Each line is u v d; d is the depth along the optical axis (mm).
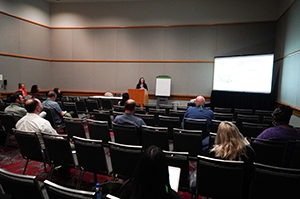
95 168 2281
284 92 6199
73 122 3277
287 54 6094
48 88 9664
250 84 7137
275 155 2334
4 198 1264
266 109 6746
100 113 4160
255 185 1641
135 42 9219
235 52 8359
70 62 9711
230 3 8250
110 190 1596
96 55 9523
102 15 9312
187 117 3844
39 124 2746
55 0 9148
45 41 9352
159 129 2887
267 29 7953
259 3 7965
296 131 2328
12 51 7613
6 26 7332
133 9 9086
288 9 6160
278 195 1584
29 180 1297
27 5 8219
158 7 8891
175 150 2889
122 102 5160
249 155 1727
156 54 9094
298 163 2227
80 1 9211
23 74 8156
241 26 8219
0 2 7047
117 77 9492
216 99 8062
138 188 925
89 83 9703
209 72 8719
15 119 3617
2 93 7191
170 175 1596
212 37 8547
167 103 8766
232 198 1744
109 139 3127
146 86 8508
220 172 1698
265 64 6727
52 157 2494
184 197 2463
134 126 2920
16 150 3930
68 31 9562
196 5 8570
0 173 1363
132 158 2023
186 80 8945
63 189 1118
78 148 2270
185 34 8781
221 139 1784
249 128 3377
